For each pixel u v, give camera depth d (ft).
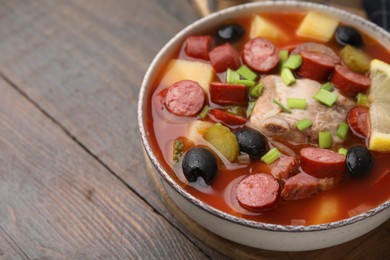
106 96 2.09
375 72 1.83
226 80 1.85
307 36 1.95
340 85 1.83
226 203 1.70
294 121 1.77
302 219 1.69
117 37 2.22
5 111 2.07
